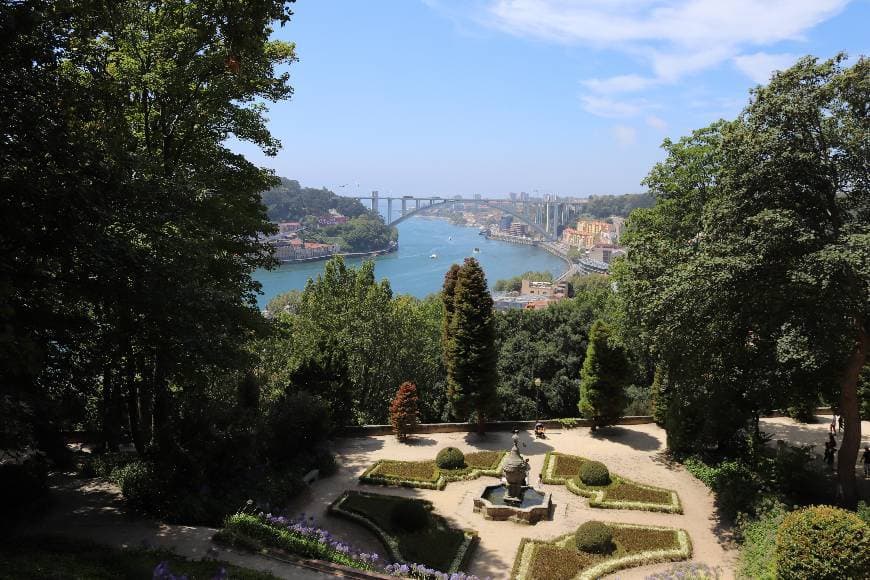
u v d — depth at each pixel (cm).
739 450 2805
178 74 1906
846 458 2092
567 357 4419
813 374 2194
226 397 2833
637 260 2523
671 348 2281
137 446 2091
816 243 1784
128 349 1653
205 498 1812
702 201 2988
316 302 4325
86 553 1363
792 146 1905
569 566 1900
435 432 3531
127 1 1741
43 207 1241
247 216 2175
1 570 1113
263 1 1487
